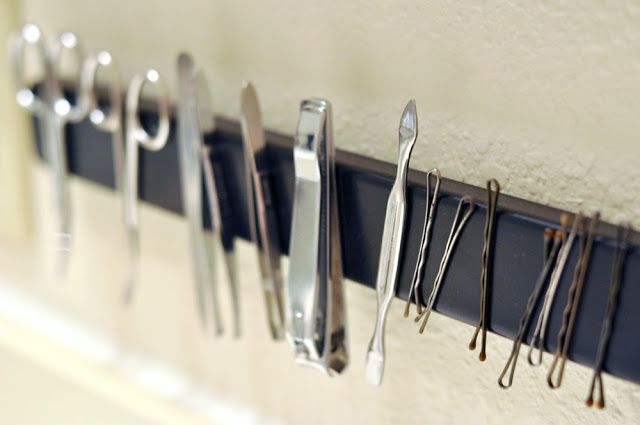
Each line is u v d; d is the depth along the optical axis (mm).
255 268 490
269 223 396
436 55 356
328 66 399
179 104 409
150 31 477
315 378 483
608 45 307
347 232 372
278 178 393
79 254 611
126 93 496
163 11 466
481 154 354
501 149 347
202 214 437
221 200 425
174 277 546
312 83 408
